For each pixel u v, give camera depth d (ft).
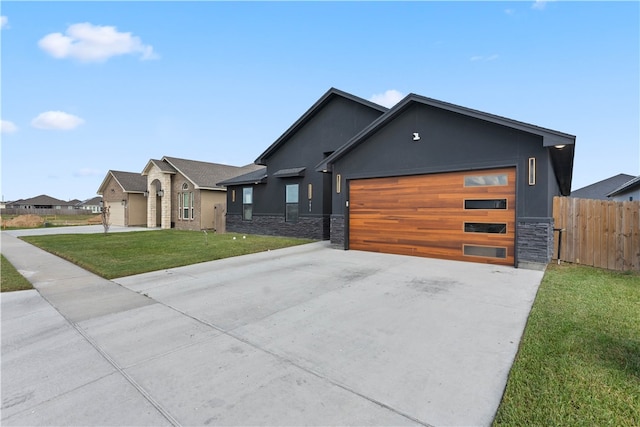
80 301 16.52
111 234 52.75
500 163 23.21
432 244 26.89
